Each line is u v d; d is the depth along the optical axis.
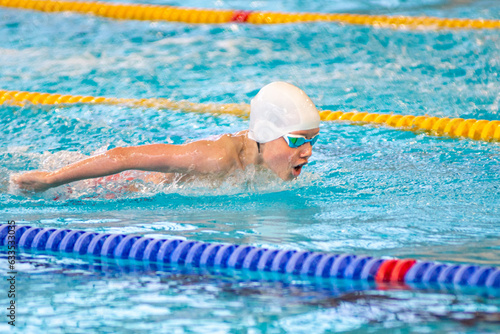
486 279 7.36
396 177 12.75
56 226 9.89
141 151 10.78
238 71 23.62
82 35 29.31
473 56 24.70
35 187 11.15
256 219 10.11
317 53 25.98
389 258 8.07
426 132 16.98
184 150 10.95
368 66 24.03
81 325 6.35
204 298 7.06
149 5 33.47
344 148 15.40
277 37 28.47
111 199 11.62
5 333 6.20
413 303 6.80
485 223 9.63
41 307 6.84
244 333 6.07
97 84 21.94
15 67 24.09
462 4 34.22
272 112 11.11
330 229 9.45
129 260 8.66
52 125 17.17
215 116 18.50
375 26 29.77
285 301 6.95
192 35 29.28
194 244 8.70
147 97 20.55
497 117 18.03
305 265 7.98
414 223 9.70
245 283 7.61
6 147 14.91
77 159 13.38
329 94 20.69
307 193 11.75
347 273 7.74
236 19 31.53
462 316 6.42
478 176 12.70
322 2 35.50
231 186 11.74
